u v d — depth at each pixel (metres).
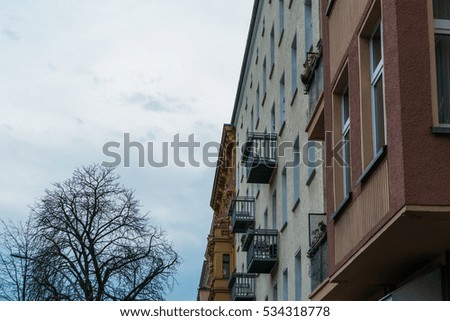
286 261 29.69
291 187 28.72
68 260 37.06
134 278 37.47
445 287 12.15
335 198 15.25
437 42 11.17
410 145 10.73
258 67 40.09
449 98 11.01
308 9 26.66
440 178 10.63
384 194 11.66
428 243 12.02
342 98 15.59
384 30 11.57
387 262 13.31
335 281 15.03
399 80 10.91
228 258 65.00
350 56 14.05
